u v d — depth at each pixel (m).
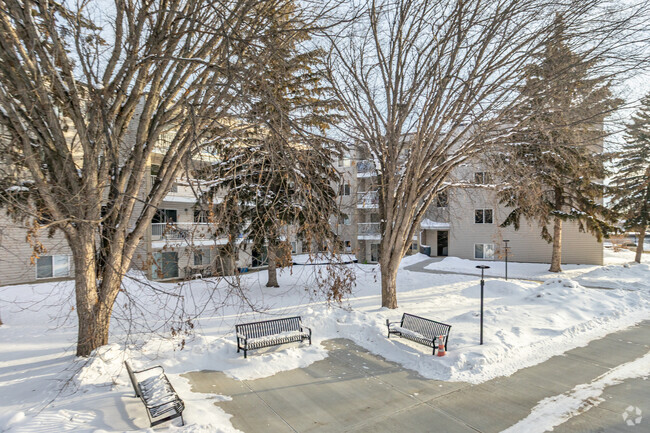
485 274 24.23
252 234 14.05
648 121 27.20
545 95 12.71
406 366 9.34
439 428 6.47
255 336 10.56
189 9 8.40
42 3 6.82
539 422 6.61
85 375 7.97
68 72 7.53
